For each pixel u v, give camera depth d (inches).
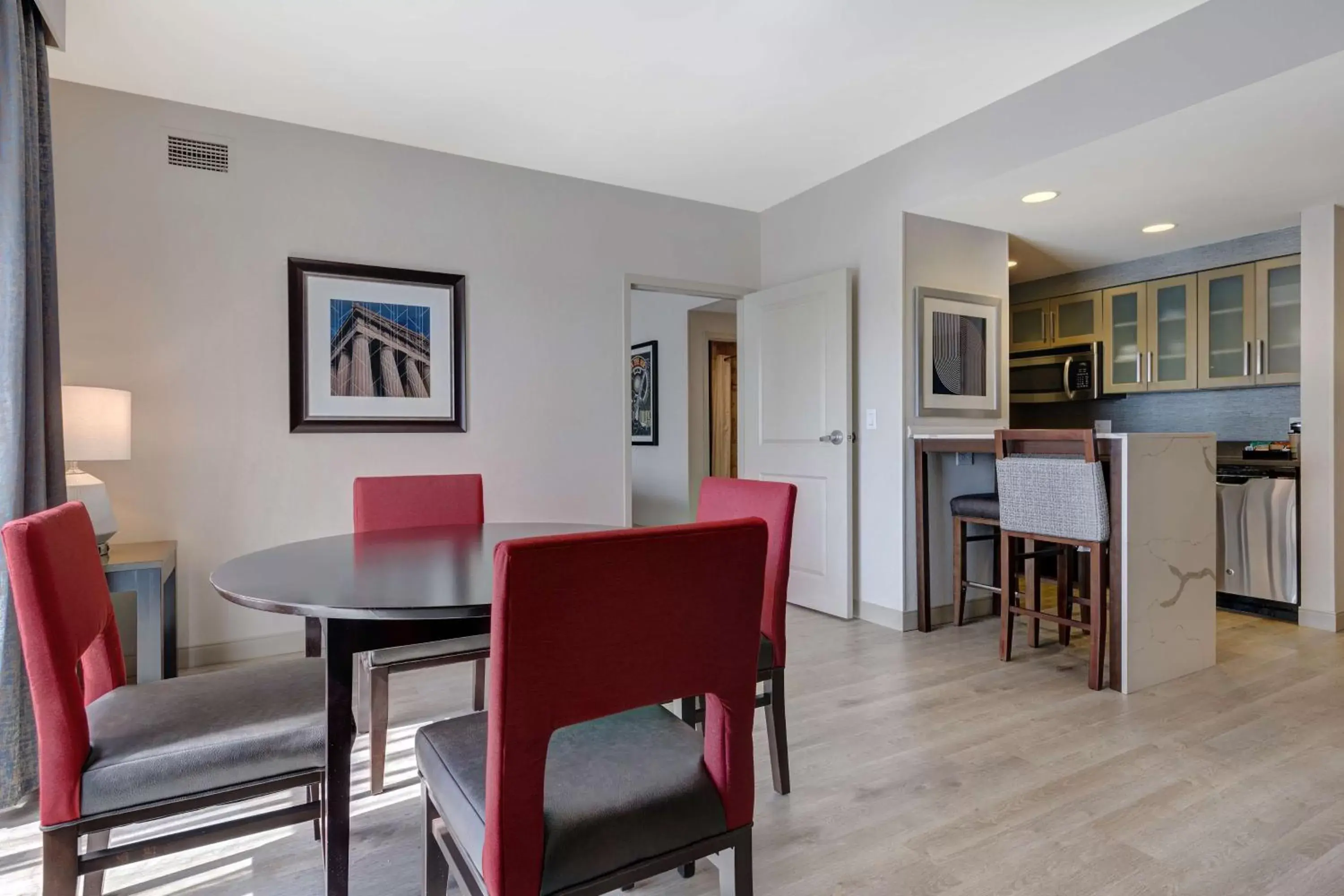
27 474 73.5
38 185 76.8
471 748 46.5
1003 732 91.9
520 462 145.6
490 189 142.2
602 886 38.5
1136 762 83.1
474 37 97.0
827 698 104.0
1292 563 142.9
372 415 130.5
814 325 153.8
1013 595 124.3
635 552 36.3
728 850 44.0
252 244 120.8
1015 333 205.0
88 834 45.9
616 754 45.5
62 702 44.4
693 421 242.7
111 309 111.1
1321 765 82.0
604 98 115.4
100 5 88.7
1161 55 95.9
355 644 50.8
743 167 147.0
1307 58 82.3
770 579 74.9
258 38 96.9
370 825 70.9
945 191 128.3
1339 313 134.6
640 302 270.8
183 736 49.3
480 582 54.1
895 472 140.8
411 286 134.0
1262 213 138.6
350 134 128.6
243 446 120.3
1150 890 59.8
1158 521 109.1
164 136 114.4
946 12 92.0
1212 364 160.6
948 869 62.8
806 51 101.4
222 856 65.9
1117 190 125.3
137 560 96.7
